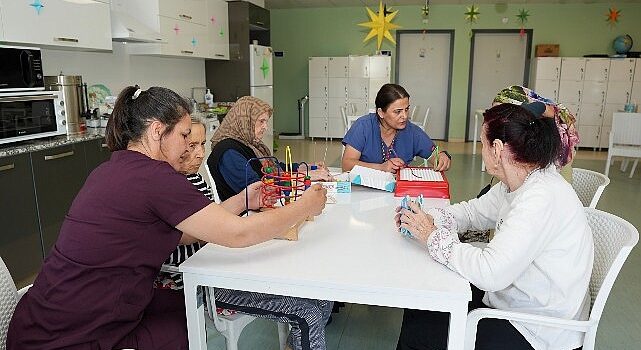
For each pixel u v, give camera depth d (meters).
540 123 1.26
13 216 2.68
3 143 2.74
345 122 7.49
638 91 7.89
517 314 1.23
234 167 1.95
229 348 1.61
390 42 9.01
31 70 2.92
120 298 1.15
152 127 1.19
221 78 6.10
